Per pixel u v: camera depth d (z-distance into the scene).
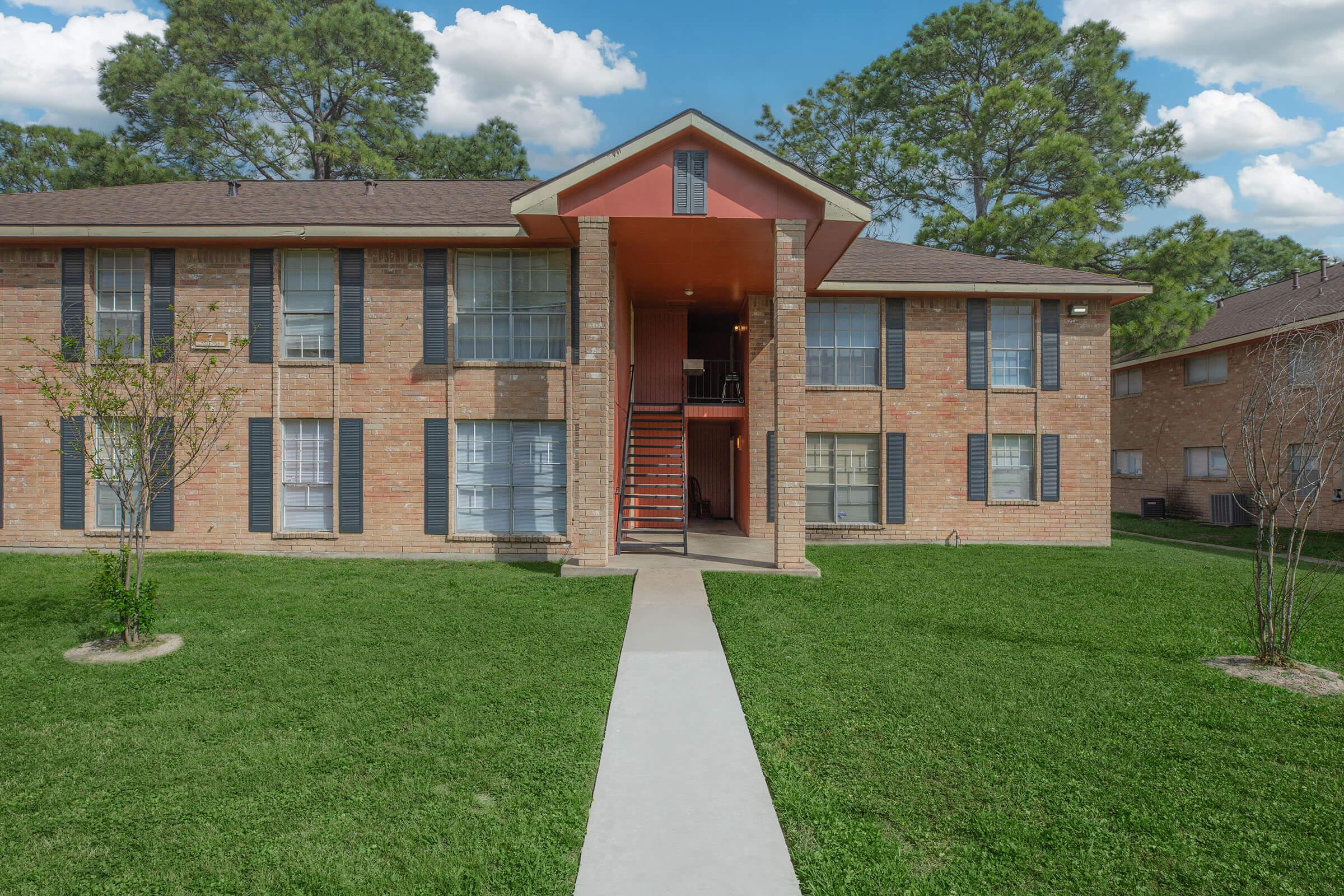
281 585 10.77
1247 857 4.02
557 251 13.62
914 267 16.83
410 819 4.35
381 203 15.16
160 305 13.43
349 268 13.51
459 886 3.71
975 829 4.24
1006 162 27.50
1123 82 28.41
